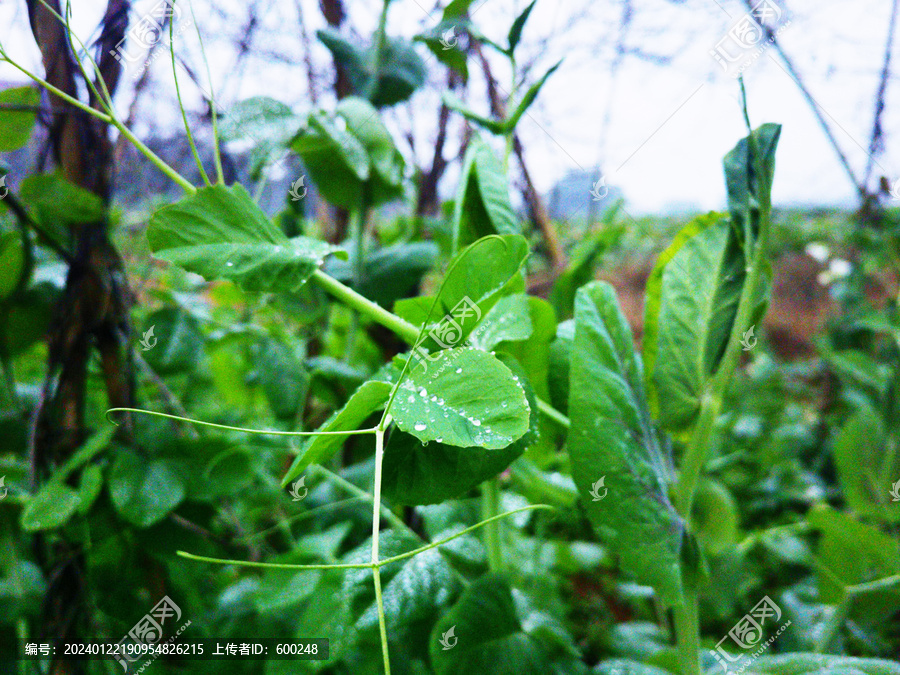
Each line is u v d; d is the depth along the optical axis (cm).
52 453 27
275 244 20
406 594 22
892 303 47
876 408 40
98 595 28
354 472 31
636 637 32
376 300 32
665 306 24
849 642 29
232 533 31
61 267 32
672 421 24
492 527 25
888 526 33
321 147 31
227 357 40
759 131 22
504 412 17
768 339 85
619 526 20
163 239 19
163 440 28
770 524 45
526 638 23
